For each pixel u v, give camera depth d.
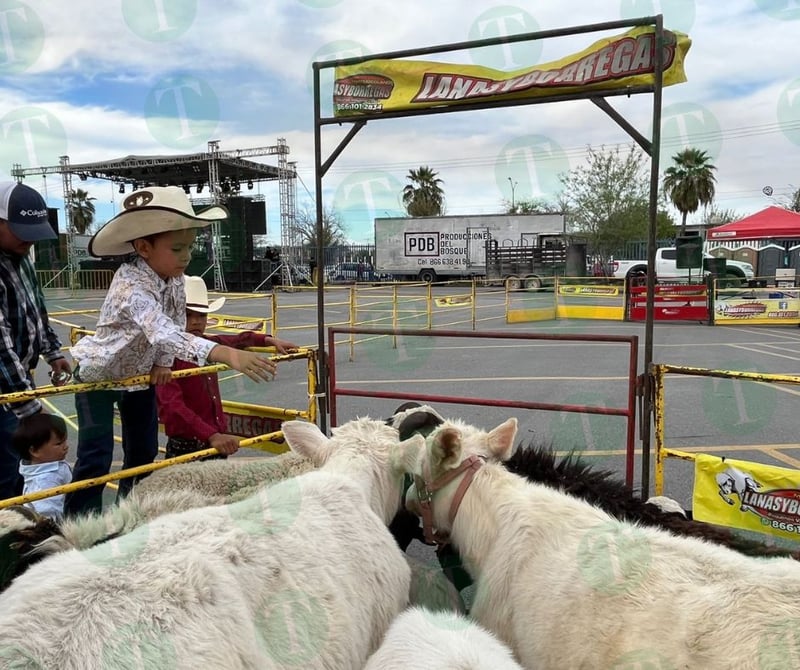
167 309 3.04
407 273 31.56
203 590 1.46
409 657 1.66
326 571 1.80
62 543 1.98
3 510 2.43
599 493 2.72
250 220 27.20
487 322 17.19
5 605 1.39
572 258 26.36
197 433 3.47
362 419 2.69
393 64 4.02
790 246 25.22
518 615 2.13
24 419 3.55
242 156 25.02
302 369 10.78
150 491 3.02
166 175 23.94
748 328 15.98
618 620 1.87
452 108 3.93
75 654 1.28
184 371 2.99
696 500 3.27
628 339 3.68
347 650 1.76
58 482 3.60
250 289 27.58
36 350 3.29
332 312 19.39
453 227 30.50
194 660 1.34
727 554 2.04
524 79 3.71
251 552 1.66
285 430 2.61
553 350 12.62
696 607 1.80
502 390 8.59
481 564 2.39
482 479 2.49
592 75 3.55
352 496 2.16
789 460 5.70
